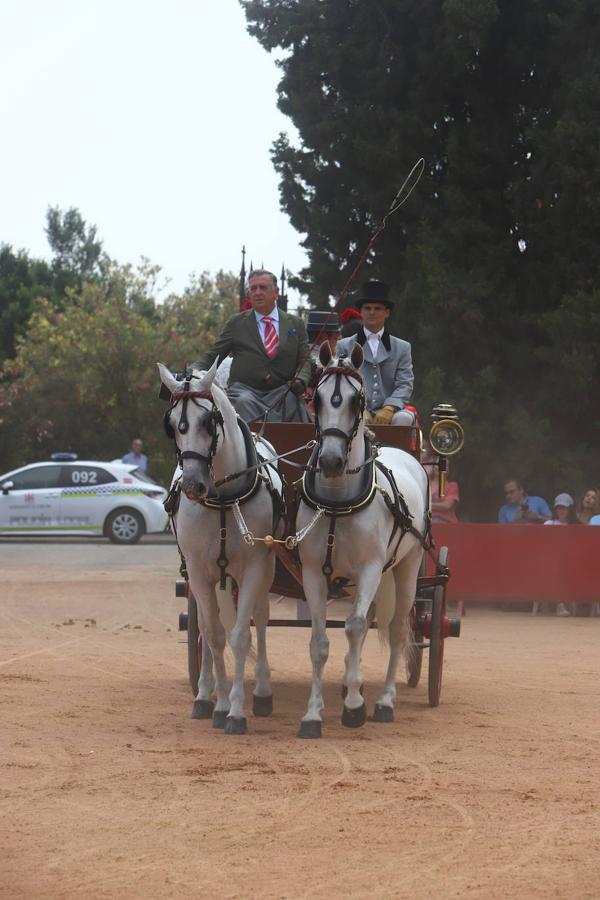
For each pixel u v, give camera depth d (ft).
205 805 25.38
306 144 104.73
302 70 103.40
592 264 95.14
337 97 105.19
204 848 22.35
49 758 29.81
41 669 45.44
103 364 162.71
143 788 26.84
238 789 26.84
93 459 163.84
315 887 20.20
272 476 36.24
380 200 101.35
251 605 34.40
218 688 34.88
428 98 101.60
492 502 98.84
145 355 163.22
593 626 64.13
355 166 103.76
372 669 48.57
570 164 92.79
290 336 40.91
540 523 74.43
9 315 230.27
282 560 35.47
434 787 27.27
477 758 30.58
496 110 101.65
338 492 33.40
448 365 96.63
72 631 58.95
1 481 114.62
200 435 32.14
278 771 28.71
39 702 37.81
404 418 41.78
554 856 22.06
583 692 42.16
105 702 38.24
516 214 97.25
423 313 96.99
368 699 40.63
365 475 33.83
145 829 23.56
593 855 22.15
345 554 33.55
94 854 21.94
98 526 114.42
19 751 30.55
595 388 92.68
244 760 29.86
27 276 246.88
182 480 31.83
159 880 20.52
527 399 96.32
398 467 37.37
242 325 40.98
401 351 43.45
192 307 193.88
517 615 69.00
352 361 32.94
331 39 102.53
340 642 57.98
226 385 40.73
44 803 25.46
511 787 27.35
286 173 108.37
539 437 91.61
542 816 24.80
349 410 32.14
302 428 39.14
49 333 177.27
